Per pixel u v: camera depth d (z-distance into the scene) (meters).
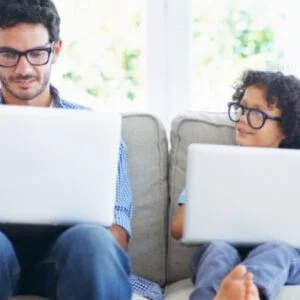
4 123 1.14
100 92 2.13
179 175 1.76
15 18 1.50
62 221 1.20
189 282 1.64
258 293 1.25
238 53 2.13
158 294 1.60
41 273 1.26
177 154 1.78
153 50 2.13
